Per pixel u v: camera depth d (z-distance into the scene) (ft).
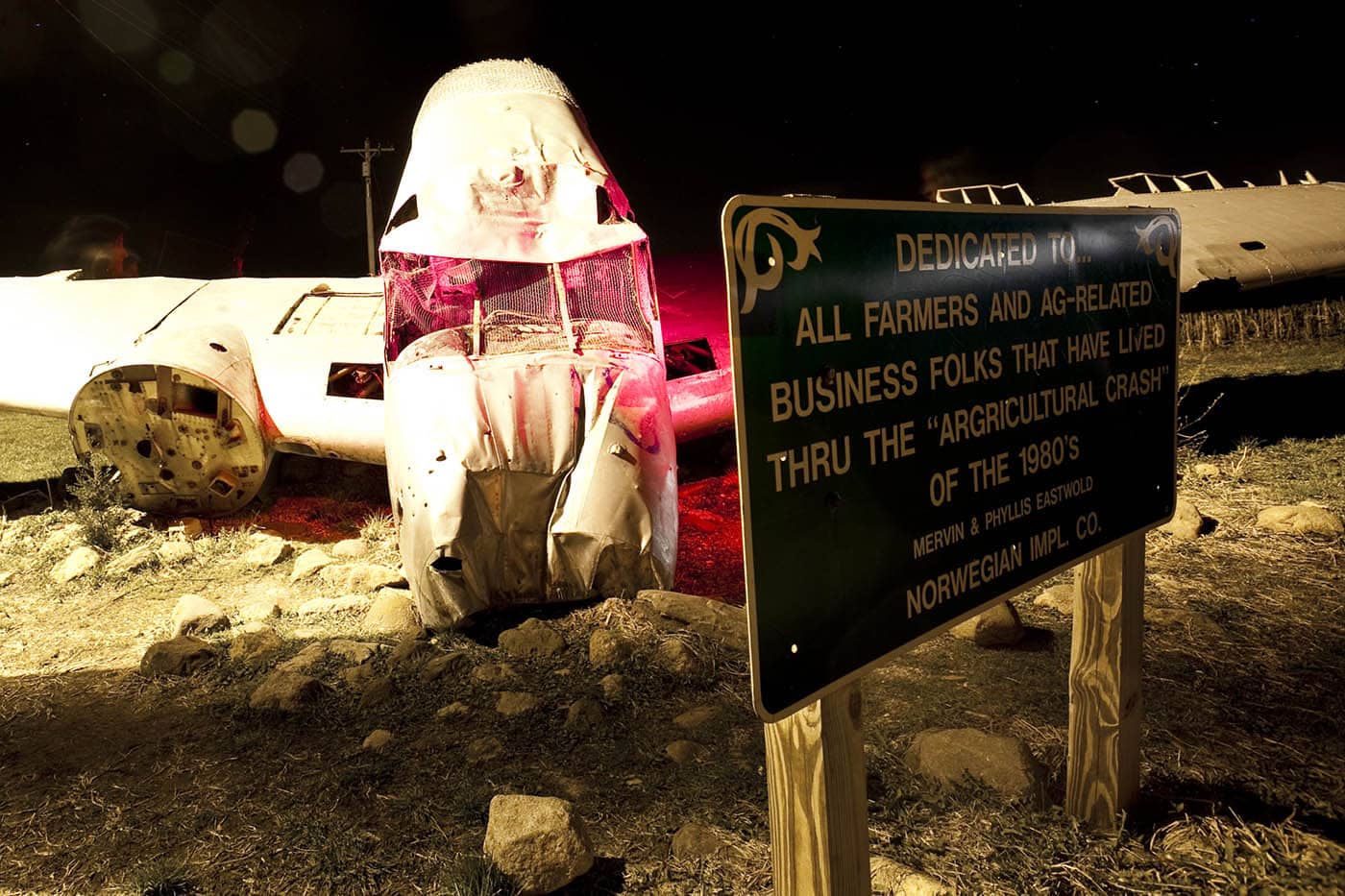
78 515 25.30
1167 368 10.27
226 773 13.43
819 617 6.63
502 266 21.38
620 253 21.71
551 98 24.82
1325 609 16.83
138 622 20.21
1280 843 9.61
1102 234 9.23
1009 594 8.41
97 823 12.32
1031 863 9.84
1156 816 10.71
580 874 10.25
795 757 6.88
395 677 16.14
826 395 6.61
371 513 28.22
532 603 18.17
